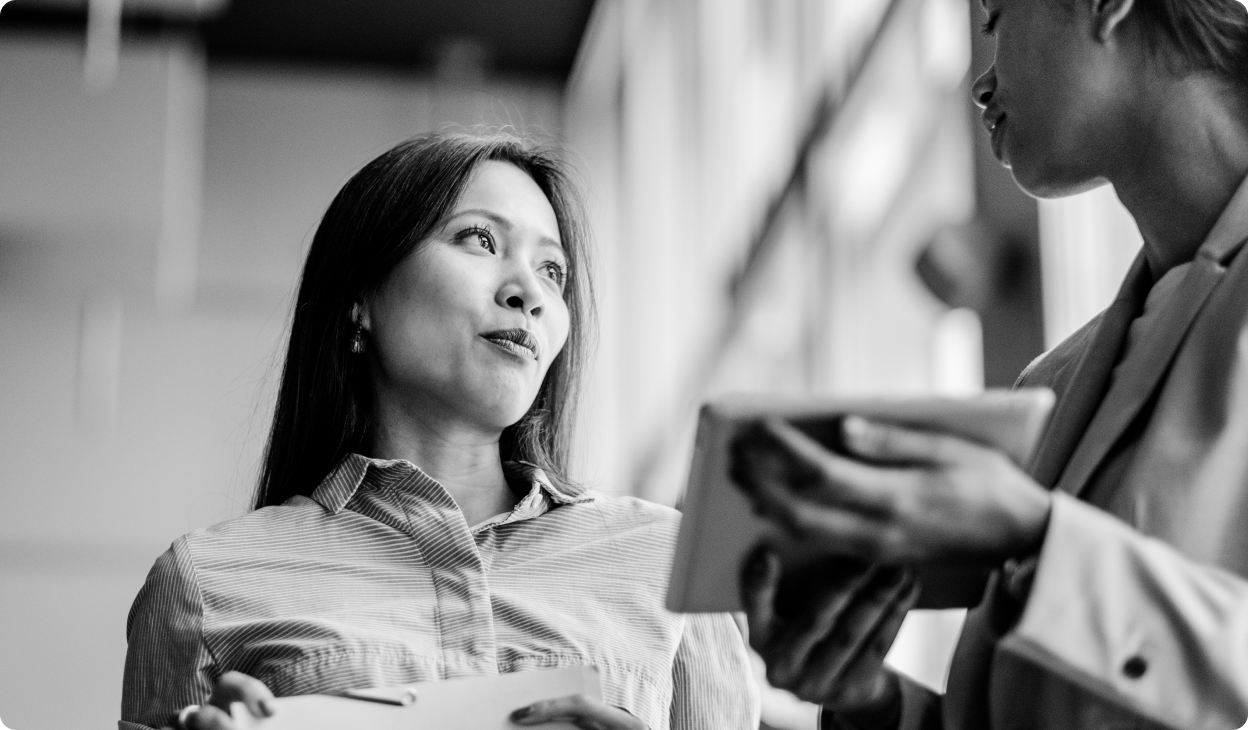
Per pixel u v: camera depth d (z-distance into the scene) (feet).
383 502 7.14
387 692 5.96
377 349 7.39
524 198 7.63
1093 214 11.14
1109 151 5.53
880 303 16.74
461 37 28.78
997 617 4.59
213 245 29.14
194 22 27.94
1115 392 5.25
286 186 29.43
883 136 16.88
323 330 7.49
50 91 24.63
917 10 15.51
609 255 28.91
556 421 7.82
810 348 18.29
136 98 24.79
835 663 4.72
